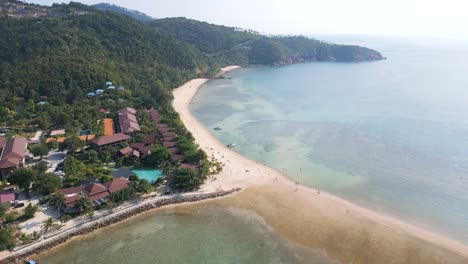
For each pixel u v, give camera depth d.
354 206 77.69
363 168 97.88
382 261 59.38
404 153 107.69
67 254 60.25
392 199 80.94
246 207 76.25
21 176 76.56
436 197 81.69
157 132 117.81
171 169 86.69
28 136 110.62
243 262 58.38
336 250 62.12
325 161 103.00
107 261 58.44
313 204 77.75
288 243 63.84
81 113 130.38
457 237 66.75
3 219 66.38
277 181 89.50
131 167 94.06
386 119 144.50
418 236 66.56
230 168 96.19
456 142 115.44
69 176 80.50
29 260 58.47
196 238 65.06
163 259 59.00
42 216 68.88
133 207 73.31
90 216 68.62
